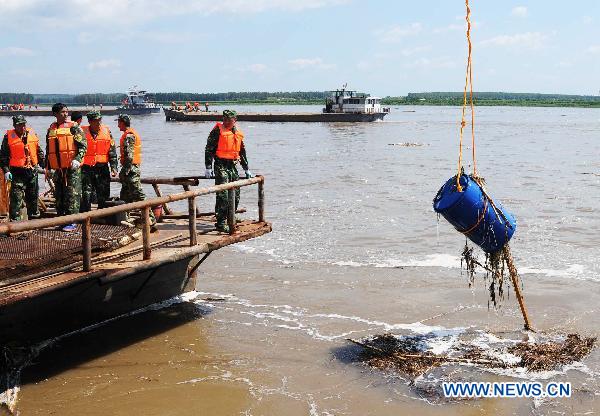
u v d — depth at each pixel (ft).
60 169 28.30
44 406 22.29
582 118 387.14
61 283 21.84
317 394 23.41
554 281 37.83
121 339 28.45
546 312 32.35
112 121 351.25
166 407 22.36
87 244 23.17
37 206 31.24
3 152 29.63
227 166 30.55
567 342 27.86
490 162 116.26
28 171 30.14
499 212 27.22
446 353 27.09
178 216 35.17
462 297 35.06
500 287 29.12
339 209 64.69
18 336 25.13
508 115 458.91
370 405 22.54
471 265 29.12
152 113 440.86
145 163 115.65
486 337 29.04
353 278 39.01
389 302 34.35
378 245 48.16
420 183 86.33
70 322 27.22
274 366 25.93
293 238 50.67
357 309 33.22
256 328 30.27
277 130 237.45
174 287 33.71
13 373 24.71
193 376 24.89
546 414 21.63
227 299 34.81
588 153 134.62
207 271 40.65
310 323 31.12
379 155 133.80
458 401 22.72
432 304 33.96
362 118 282.97
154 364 25.93
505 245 28.07
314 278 39.06
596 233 51.67
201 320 31.27
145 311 32.35
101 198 31.14
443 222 56.70
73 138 28.17
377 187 82.28
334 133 219.00
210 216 35.53
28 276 22.35
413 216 60.18
